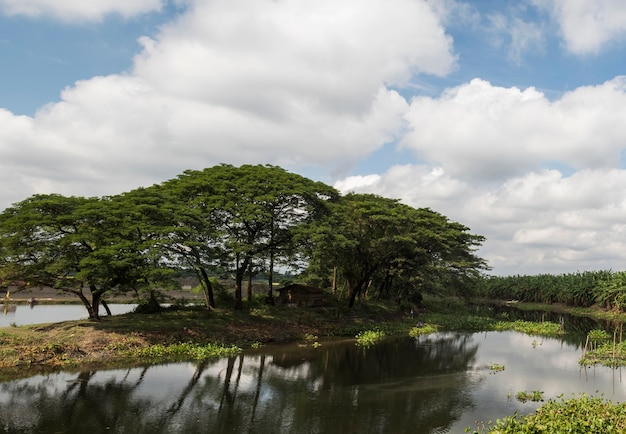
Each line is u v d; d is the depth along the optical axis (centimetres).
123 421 1742
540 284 10694
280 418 1850
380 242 5016
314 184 4381
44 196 3038
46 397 1980
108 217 2934
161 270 3012
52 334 2811
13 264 2853
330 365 2933
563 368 3008
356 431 1720
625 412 1587
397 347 3772
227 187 3903
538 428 1405
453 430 1747
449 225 6222
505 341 4341
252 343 3494
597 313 8456
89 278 2933
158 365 2659
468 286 6694
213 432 1673
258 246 4034
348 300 5581
